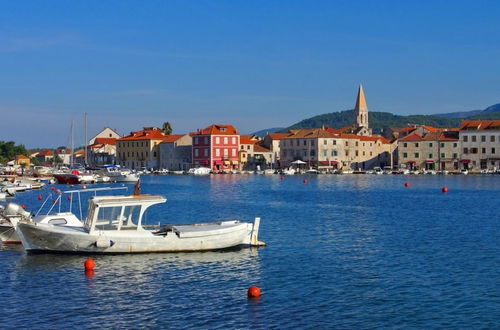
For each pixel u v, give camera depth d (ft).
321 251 144.56
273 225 193.26
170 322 92.43
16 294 106.83
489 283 113.29
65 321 92.94
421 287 110.73
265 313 96.32
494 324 91.30
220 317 94.53
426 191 361.10
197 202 284.20
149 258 133.59
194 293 107.55
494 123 608.19
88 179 458.50
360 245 152.97
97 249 135.64
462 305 100.17
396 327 90.33
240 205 267.39
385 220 206.69
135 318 94.27
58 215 152.35
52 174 488.85
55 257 134.51
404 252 143.23
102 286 111.96
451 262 131.44
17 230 137.90
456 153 614.75
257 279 117.19
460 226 188.85
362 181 487.61
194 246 140.77
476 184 433.48
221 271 123.34
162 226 150.30
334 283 113.91
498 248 147.64
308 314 95.96
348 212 235.20
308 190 375.25
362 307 99.25
